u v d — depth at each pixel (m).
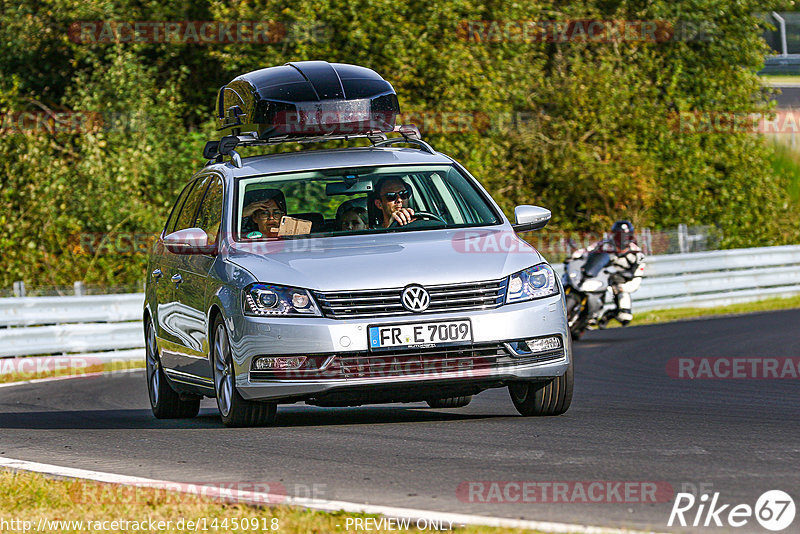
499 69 100.31
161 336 33.53
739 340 55.44
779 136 138.62
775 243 118.00
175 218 35.22
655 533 16.06
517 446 23.94
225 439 26.52
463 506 18.28
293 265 26.94
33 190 85.81
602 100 107.56
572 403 33.19
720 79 118.62
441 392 26.47
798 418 28.39
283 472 21.92
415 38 92.06
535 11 106.00
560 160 105.44
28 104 96.75
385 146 33.28
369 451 23.94
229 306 27.06
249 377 26.42
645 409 31.05
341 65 33.38
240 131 33.88
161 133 88.56
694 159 112.06
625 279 61.84
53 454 26.12
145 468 23.30
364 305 26.06
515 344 26.50
